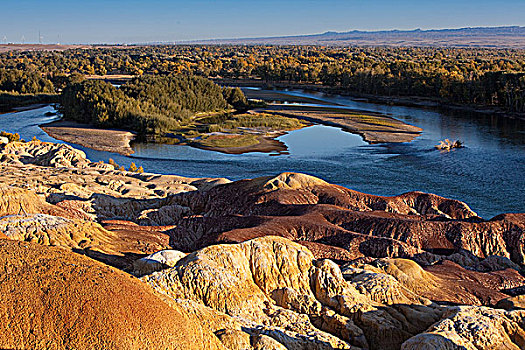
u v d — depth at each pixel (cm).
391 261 2916
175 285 2197
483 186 5712
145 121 9344
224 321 1983
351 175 6238
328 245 3484
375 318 2264
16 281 1424
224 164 6931
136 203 4622
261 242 2523
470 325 2048
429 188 5684
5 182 4738
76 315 1393
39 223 3139
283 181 4800
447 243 3666
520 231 3681
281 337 2022
